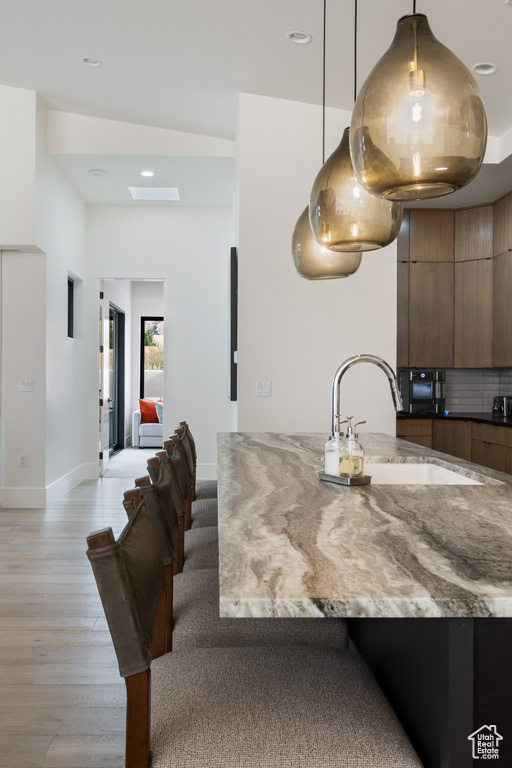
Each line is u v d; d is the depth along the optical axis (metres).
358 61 4.18
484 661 1.03
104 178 6.63
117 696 2.54
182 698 1.19
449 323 6.38
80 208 7.28
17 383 6.03
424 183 1.28
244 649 1.44
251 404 4.86
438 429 6.18
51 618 3.34
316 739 1.07
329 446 2.03
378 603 0.94
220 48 4.26
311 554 1.18
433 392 6.28
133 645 1.02
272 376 4.87
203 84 4.85
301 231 2.41
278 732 1.09
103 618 3.35
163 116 5.66
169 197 7.39
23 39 4.56
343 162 1.82
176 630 1.70
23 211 5.64
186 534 2.65
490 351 6.23
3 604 3.54
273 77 4.56
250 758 1.04
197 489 3.68
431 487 1.92
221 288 7.58
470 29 3.55
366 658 1.71
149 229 7.58
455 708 1.03
